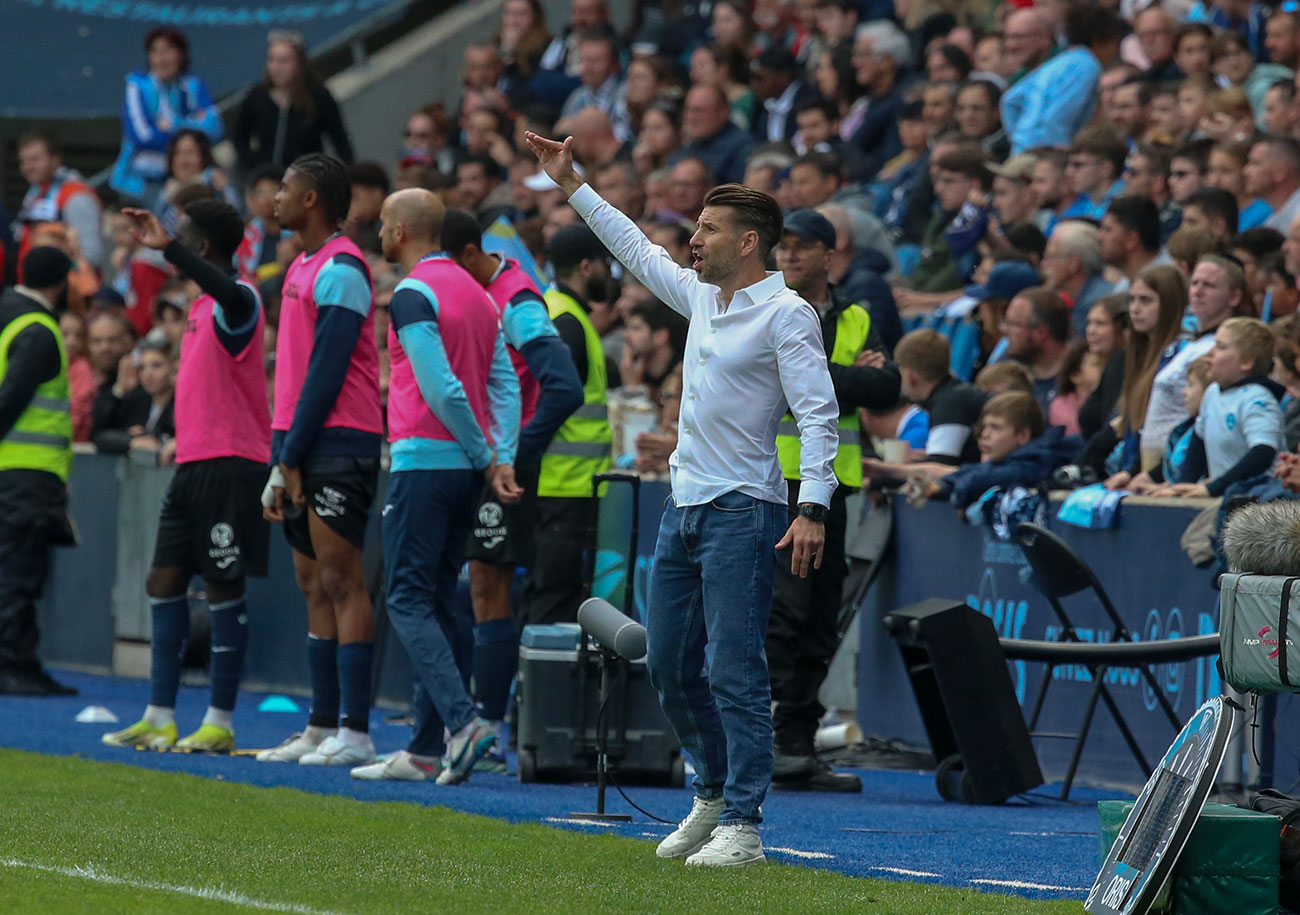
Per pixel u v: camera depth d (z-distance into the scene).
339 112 54.62
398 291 25.98
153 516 43.75
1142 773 28.17
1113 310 32.69
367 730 28.61
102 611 45.06
